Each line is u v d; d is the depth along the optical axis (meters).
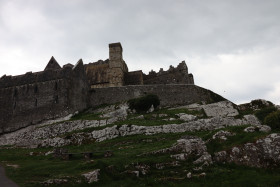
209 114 49.31
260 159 22.83
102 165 23.12
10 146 43.91
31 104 56.62
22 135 49.84
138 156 25.75
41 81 58.06
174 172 22.28
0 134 56.09
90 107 62.84
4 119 57.31
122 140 37.69
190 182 20.42
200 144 25.39
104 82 75.81
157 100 55.59
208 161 23.47
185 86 61.19
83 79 63.12
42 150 37.94
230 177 20.69
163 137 36.78
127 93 62.50
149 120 45.84
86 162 24.39
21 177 22.62
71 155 29.50
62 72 57.34
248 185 19.11
